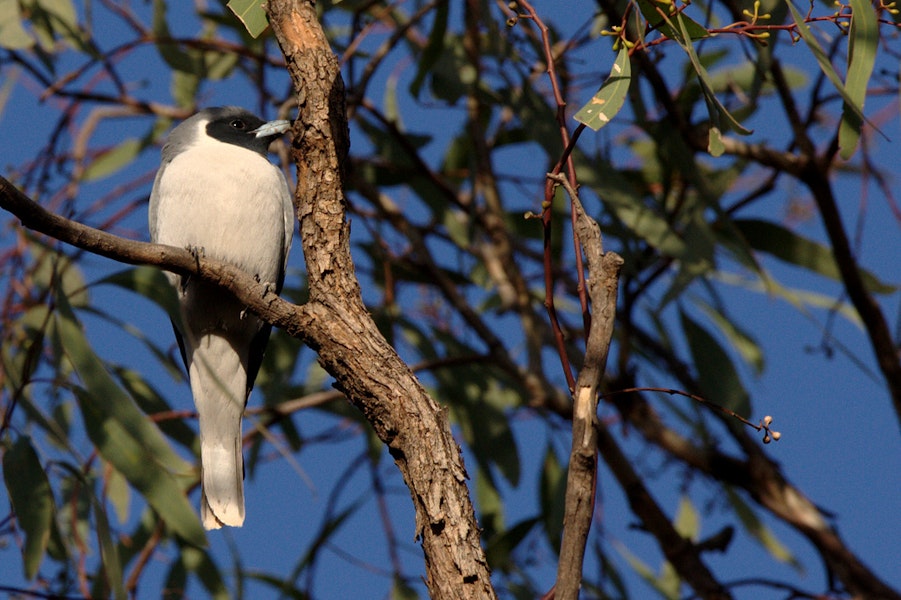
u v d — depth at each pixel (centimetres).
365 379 523
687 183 988
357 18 1023
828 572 986
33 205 544
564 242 1119
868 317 1011
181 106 1141
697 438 1074
